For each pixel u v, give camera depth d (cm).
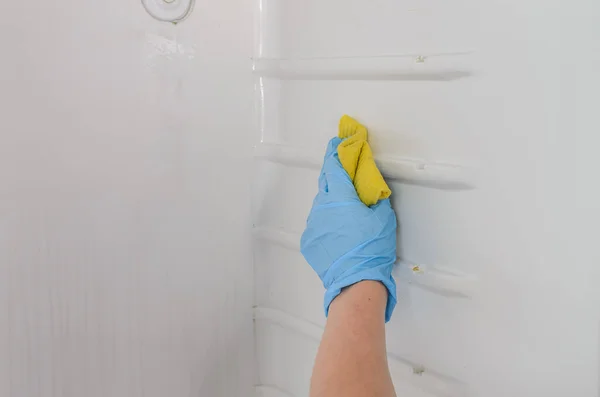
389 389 65
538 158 69
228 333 112
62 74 86
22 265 86
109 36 90
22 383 88
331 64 93
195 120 101
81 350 93
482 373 78
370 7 86
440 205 81
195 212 104
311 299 104
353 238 80
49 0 84
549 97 67
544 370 71
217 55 101
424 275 83
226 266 110
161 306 102
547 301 70
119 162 93
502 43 70
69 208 89
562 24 65
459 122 77
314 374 68
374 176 83
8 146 83
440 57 77
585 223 65
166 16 95
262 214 111
